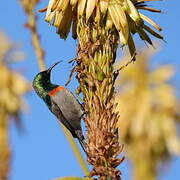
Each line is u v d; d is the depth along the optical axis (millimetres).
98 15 9008
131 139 20453
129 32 9383
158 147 19969
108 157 8727
